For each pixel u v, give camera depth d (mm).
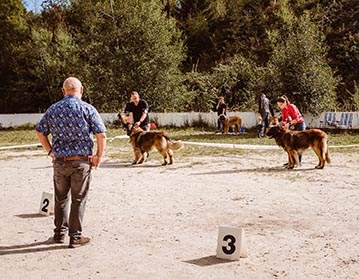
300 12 38406
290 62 23969
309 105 23766
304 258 5074
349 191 8594
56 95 39469
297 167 11602
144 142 12594
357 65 33625
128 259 5121
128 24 32156
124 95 32188
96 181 10195
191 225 6492
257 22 41531
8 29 43031
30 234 6145
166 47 32031
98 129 5520
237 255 5031
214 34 44000
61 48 38812
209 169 11625
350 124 22406
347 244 5535
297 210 7250
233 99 32812
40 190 9281
